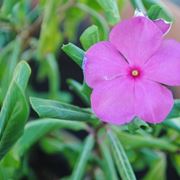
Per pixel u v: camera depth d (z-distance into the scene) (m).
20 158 0.26
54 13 0.28
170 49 0.18
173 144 0.28
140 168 0.35
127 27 0.18
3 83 0.29
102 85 0.18
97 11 0.30
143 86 0.18
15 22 0.30
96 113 0.18
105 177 0.28
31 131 0.24
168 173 0.37
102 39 0.22
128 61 0.18
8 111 0.19
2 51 0.31
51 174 0.37
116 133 0.25
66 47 0.19
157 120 0.18
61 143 0.34
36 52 0.33
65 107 0.20
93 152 0.30
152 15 0.19
